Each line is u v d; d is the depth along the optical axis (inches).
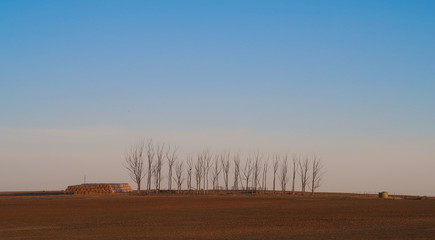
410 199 4163.4
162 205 3142.2
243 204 3267.7
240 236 1555.1
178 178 4859.7
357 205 3157.0
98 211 2635.3
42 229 1766.7
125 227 1824.6
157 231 1695.4
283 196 4436.5
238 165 5088.6
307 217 2240.4
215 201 3592.5
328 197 4343.0
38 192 5044.3
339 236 1545.3
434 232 1636.3
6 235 1600.6
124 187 4960.6
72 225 1903.3
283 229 1752.0
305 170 4945.9
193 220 2103.8
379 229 1739.7
